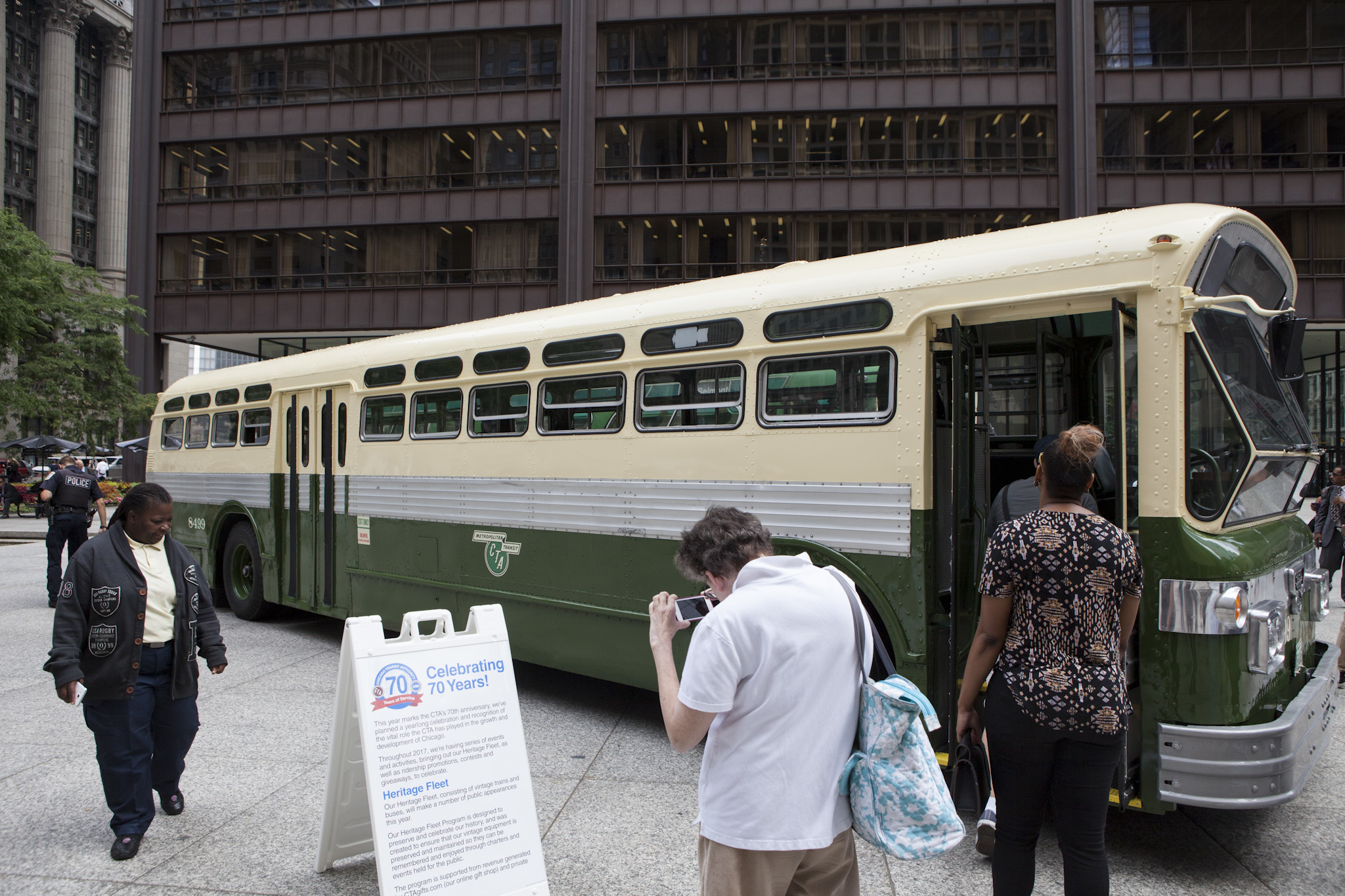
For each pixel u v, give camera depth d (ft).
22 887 11.62
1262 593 12.53
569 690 22.43
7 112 183.52
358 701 10.06
